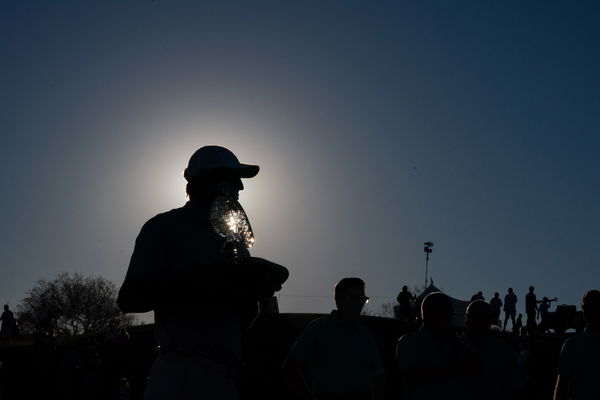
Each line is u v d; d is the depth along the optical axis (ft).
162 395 11.70
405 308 103.76
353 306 20.57
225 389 11.84
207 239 12.22
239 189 12.88
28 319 318.86
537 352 89.86
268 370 61.72
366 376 20.68
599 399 22.35
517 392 21.62
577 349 22.75
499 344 21.98
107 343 100.01
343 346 20.47
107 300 333.42
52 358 97.45
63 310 320.29
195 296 11.57
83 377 88.99
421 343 21.45
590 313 22.59
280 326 69.00
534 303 111.34
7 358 101.04
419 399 21.21
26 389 91.76
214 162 12.42
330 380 20.34
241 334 12.26
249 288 11.88
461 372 20.81
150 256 11.82
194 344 11.72
